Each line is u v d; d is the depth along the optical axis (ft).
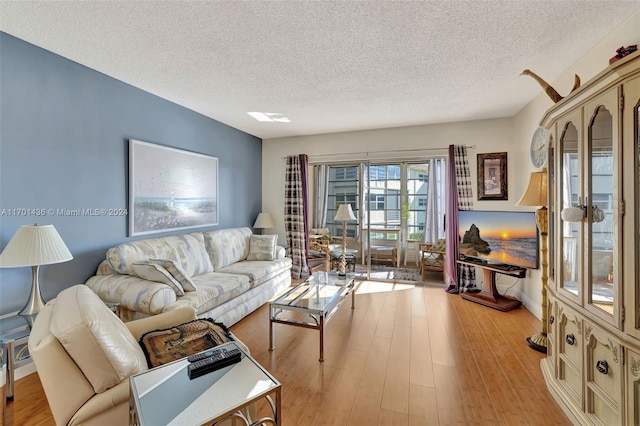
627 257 4.18
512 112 12.10
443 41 6.75
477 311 10.83
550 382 6.17
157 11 5.70
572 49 7.11
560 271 5.94
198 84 9.29
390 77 8.71
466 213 12.29
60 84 7.57
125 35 6.56
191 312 6.17
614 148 4.36
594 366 4.92
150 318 5.79
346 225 16.06
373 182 15.42
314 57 7.51
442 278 14.37
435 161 14.35
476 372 6.90
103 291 7.70
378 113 12.21
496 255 11.24
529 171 10.98
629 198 4.15
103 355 3.72
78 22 6.07
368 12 5.71
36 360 3.59
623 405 4.23
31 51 6.98
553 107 5.91
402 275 15.06
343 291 9.75
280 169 16.87
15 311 6.78
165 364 4.48
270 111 12.01
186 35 6.53
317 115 12.53
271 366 7.19
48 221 7.40
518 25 6.13
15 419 5.41
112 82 8.86
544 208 8.37
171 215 11.02
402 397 6.03
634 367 4.06
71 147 7.86
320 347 7.41
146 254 8.95
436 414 5.54
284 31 6.36
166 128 10.78
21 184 6.89
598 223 4.86
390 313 10.64
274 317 7.99
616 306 4.35
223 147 13.91
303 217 15.96
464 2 5.43
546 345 7.86
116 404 3.77
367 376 6.76
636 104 4.01
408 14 5.77
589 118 4.93
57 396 3.59
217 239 12.04
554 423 5.32
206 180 12.75
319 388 6.33
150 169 10.12
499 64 7.89
